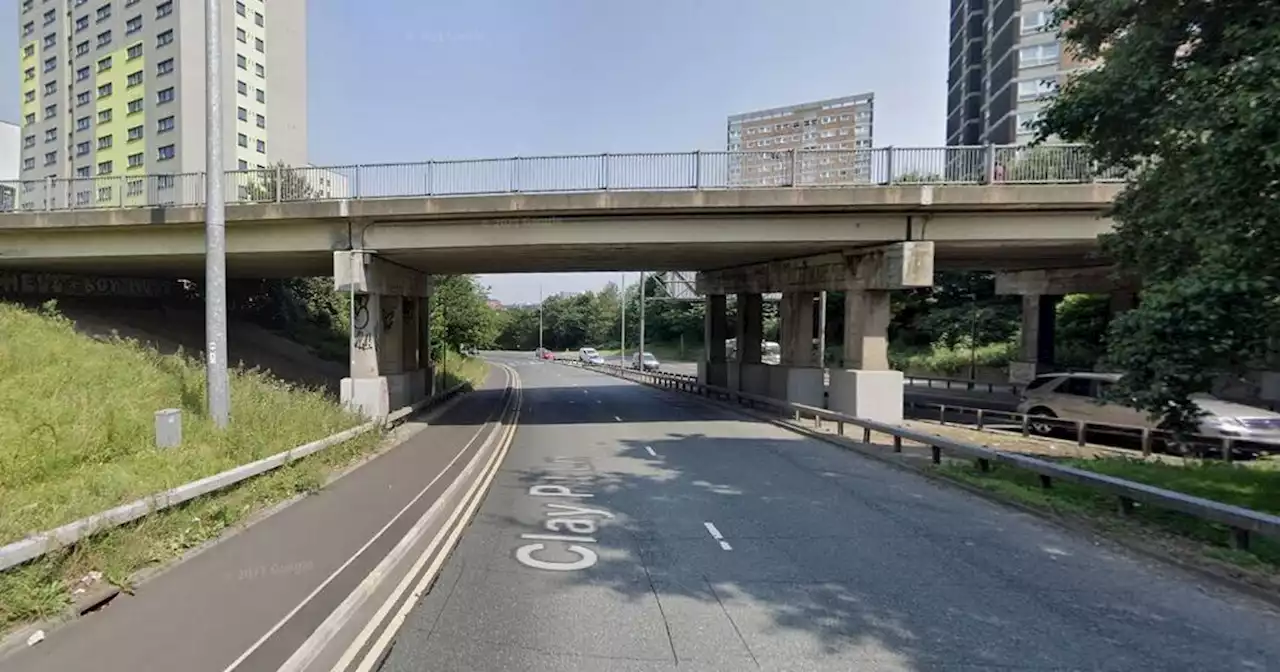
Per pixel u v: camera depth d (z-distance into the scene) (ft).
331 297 137.90
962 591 19.35
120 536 18.98
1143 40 28.02
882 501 31.40
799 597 18.81
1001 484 32.99
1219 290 24.22
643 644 15.65
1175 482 30.30
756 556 22.71
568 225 60.08
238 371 53.78
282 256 66.90
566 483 35.60
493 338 153.58
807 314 77.51
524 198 57.88
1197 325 24.98
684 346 293.64
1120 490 26.53
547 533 25.57
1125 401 28.32
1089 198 55.47
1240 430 40.01
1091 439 49.57
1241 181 23.34
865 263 63.00
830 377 66.44
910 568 21.45
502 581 20.03
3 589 15.06
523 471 39.45
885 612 17.72
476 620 17.02
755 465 41.55
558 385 134.10
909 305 178.91
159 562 19.57
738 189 57.41
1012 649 15.48
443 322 118.21
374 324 62.23
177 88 237.45
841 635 16.22
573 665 14.52
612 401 93.30
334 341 129.18
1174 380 26.25
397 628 16.47
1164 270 29.50
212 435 32.42
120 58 252.42
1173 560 21.77
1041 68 214.48
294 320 130.41
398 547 21.50
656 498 31.89
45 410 31.50
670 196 57.67
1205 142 25.49
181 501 22.31
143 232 66.49
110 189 71.05
